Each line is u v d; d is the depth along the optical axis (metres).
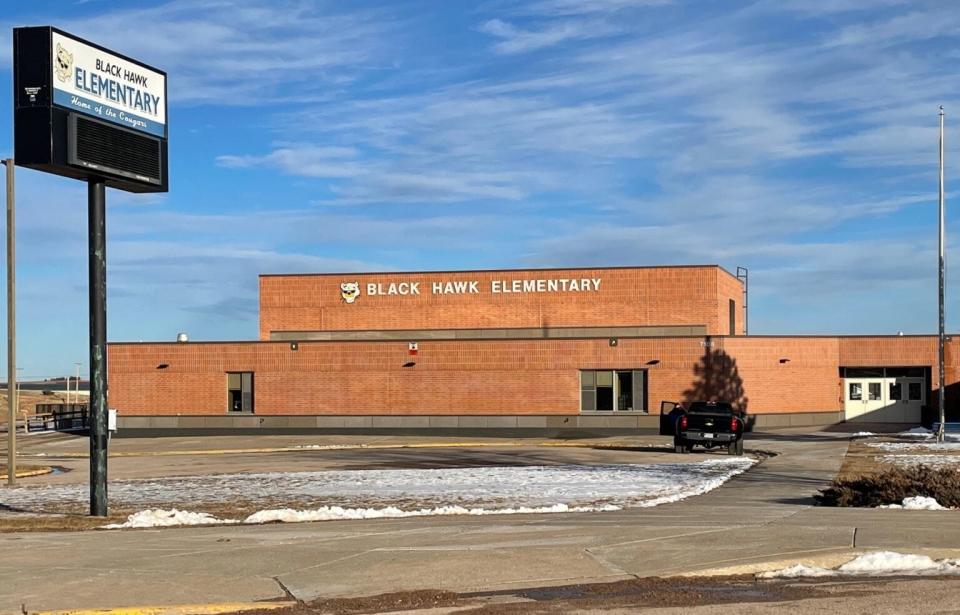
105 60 19.08
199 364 54.53
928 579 11.17
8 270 29.28
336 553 13.18
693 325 56.59
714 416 36.03
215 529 16.16
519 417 51.94
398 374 53.06
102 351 19.22
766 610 9.80
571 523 15.85
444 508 18.27
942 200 41.47
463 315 58.66
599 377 51.53
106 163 18.94
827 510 17.61
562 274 57.91
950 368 54.91
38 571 12.19
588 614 9.86
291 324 60.12
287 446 44.56
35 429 64.88
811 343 54.09
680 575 11.64
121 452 42.88
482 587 11.28
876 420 56.03
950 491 18.98
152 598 10.74
